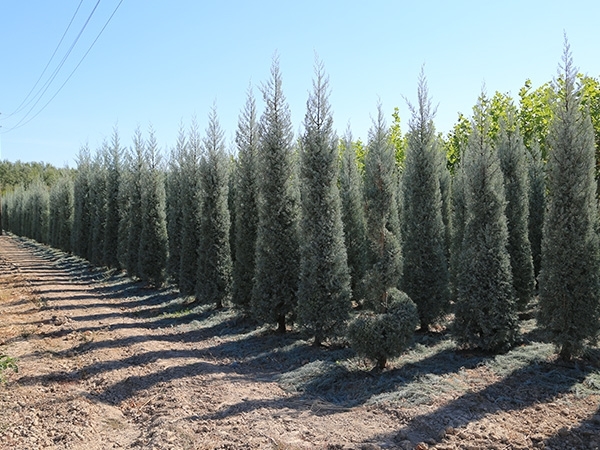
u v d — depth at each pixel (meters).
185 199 14.77
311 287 8.74
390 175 7.75
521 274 9.88
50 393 6.90
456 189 11.57
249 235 11.23
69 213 30.98
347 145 12.88
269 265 9.98
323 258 8.66
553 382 6.61
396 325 7.12
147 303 15.27
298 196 10.00
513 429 5.29
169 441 5.15
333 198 8.75
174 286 17.52
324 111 8.76
